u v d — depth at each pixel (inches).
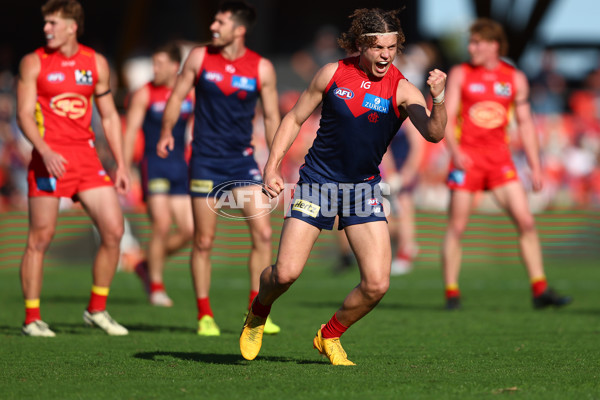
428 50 2105.1
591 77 2721.5
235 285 1540.4
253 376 644.7
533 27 2154.3
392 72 653.9
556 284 1544.0
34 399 562.6
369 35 629.3
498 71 1160.8
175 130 1253.1
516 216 1167.0
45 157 838.5
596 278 1642.5
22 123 854.5
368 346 828.6
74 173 882.1
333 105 647.8
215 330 916.0
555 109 2532.0
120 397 567.2
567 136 2407.7
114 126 912.3
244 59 907.4
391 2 3112.7
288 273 655.8
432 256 1989.4
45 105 869.8
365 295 666.8
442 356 759.1
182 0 3189.0
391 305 1240.2
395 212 1774.1
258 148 2220.7
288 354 772.6
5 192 2190.0
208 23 2289.6
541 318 1075.9
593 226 1995.6
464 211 1178.0
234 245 1937.7
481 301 1295.5
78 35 879.7
